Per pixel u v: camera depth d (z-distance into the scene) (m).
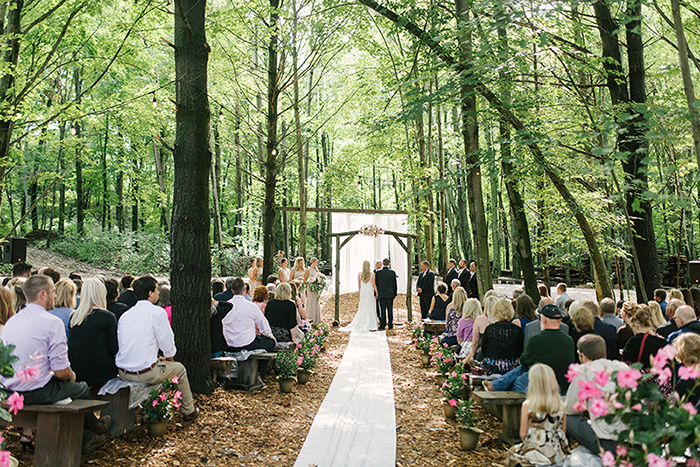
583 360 3.48
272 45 10.98
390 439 4.48
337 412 5.28
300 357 6.44
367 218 16.41
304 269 11.88
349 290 16.44
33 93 10.20
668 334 4.95
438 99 7.19
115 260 21.64
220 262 22.31
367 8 10.23
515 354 5.16
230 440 4.38
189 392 4.67
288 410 5.36
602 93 11.23
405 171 13.91
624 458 2.32
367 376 6.97
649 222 8.15
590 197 8.83
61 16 9.95
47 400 3.36
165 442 4.18
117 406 4.11
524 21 7.01
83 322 4.16
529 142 6.48
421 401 5.87
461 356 6.31
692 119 3.27
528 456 3.36
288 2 11.06
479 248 7.60
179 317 5.45
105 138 23.48
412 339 9.66
